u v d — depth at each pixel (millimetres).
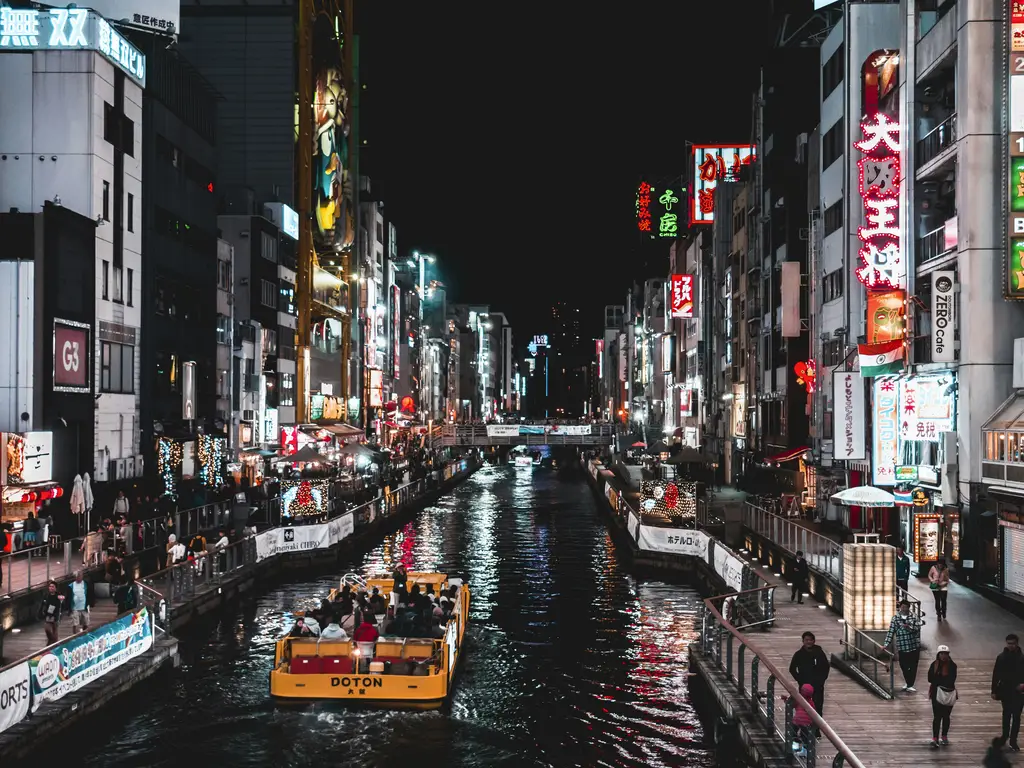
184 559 38094
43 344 42750
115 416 50469
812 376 56219
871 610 25219
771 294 69875
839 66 52875
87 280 47031
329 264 98875
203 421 63438
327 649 25844
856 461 45906
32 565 32438
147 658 27344
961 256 35406
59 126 47438
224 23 87750
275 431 79188
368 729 24219
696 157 112375
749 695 23016
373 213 114312
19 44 47312
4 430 42500
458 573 48656
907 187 40844
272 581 45062
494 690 27969
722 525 55500
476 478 126062
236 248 74625
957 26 35812
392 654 26156
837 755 17000
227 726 24281
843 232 50000
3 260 42750
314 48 91000
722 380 95000
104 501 47281
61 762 21938
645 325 151750
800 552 34969
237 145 87312
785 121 74062
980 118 34719
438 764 22141
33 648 26812
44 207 43094
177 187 59781
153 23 55875
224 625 35625
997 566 32844
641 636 34969
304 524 52531
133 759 22219
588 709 26328
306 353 85875
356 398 105688
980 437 34531
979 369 34688
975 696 22656
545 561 52906
